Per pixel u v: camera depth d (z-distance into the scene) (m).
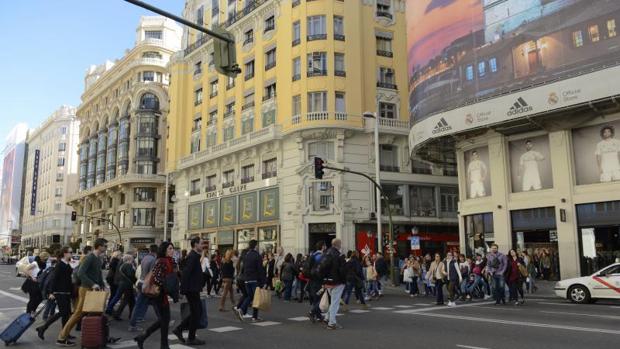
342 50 35.47
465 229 26.55
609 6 19.16
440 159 31.23
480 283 18.33
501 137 24.39
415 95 27.67
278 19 38.62
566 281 16.73
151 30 72.75
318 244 13.81
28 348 8.92
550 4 21.05
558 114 21.30
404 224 35.62
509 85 22.22
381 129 35.31
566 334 9.59
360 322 11.84
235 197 40.97
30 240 111.75
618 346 8.35
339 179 34.06
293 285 18.52
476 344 8.71
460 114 24.08
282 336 9.91
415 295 20.05
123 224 64.62
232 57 10.77
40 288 11.26
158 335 10.19
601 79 19.12
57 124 104.31
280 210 36.03
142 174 63.59
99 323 8.63
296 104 35.72
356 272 14.95
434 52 26.17
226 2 45.72
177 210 49.12
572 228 21.42
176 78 51.16
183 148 49.69
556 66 20.61
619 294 15.37
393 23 38.38
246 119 41.03
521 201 23.48
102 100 77.88
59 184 101.94
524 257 20.28
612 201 20.50
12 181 130.50
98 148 77.06
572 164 21.81
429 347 8.51
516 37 22.19
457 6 25.16
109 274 13.08
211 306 15.66
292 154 35.75
